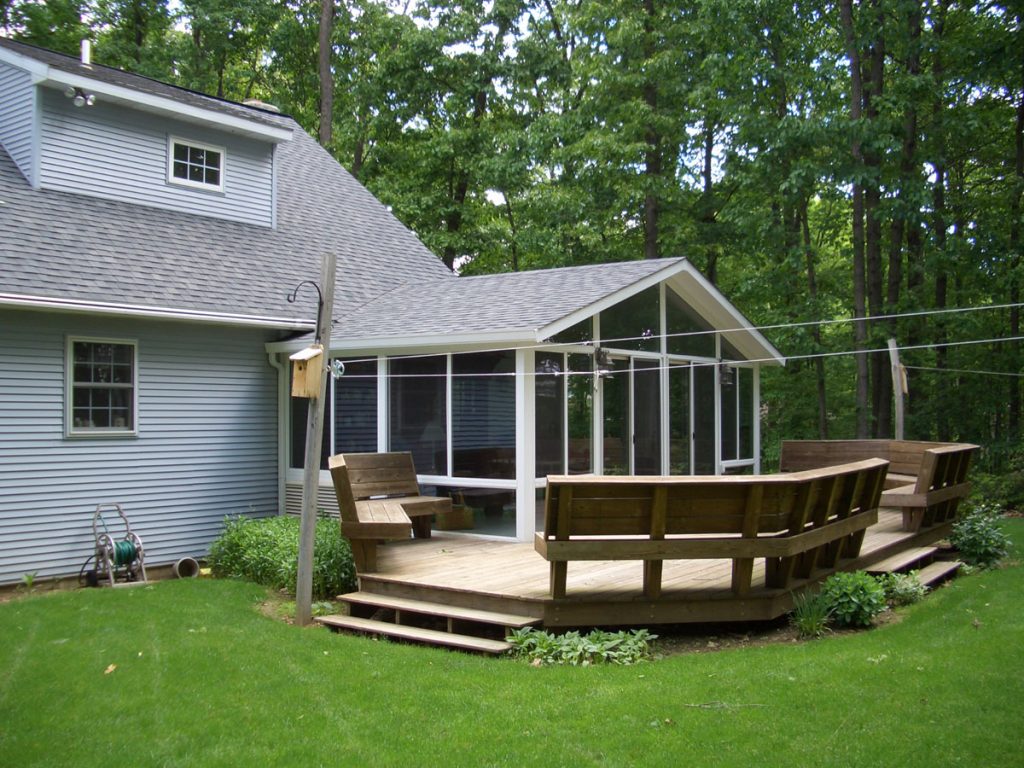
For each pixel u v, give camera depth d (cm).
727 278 2358
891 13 1630
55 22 2134
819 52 1878
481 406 1005
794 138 1633
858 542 805
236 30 2544
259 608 823
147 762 456
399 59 2208
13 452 931
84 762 458
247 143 1318
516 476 973
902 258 1902
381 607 734
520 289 1170
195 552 1096
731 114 1772
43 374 959
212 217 1264
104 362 1017
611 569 779
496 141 2167
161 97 1170
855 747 439
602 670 584
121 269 1038
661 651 640
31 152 1077
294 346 1141
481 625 706
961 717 472
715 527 653
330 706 528
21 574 934
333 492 1130
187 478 1090
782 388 2150
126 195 1159
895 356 1195
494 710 512
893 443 1164
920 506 933
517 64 2261
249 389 1163
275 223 1361
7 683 588
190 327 1097
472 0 2248
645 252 2161
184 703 541
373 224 1566
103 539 972
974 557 964
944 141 1723
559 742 461
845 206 2122
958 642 613
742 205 1930
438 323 1041
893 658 577
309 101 2680
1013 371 1786
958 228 1880
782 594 678
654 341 1182
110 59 2316
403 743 470
